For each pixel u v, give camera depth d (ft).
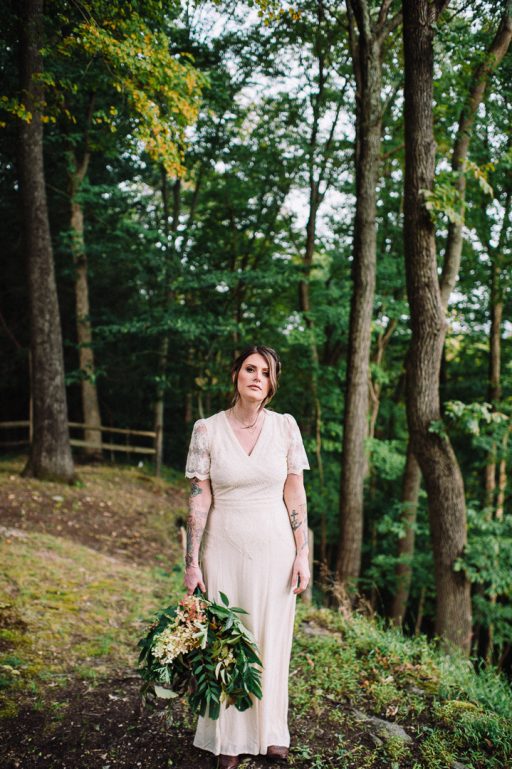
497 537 22.74
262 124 37.76
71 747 8.64
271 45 32.58
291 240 43.78
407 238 18.84
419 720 9.72
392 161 35.24
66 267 46.62
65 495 29.25
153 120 20.74
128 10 20.12
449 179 18.37
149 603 15.60
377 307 37.76
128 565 20.66
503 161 22.45
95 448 43.80
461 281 35.68
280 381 43.57
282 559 8.07
